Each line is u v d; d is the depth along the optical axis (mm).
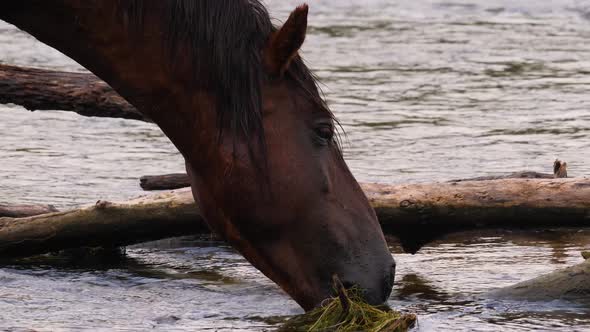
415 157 16750
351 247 7949
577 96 22172
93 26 7816
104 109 13188
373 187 10875
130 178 15508
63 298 9867
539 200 10594
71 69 24219
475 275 10586
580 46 28375
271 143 7805
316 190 7898
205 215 8172
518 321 8828
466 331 8516
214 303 9680
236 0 7773
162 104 7891
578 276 9516
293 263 7984
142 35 7781
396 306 9383
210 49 7688
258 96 7730
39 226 11141
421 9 35125
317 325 8164
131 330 8727
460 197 10672
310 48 28172
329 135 8008
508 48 28156
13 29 31656
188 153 7992
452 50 27953
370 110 20922
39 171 15953
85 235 11133
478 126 19438
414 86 23484
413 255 11562
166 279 10688
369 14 34562
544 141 17984
